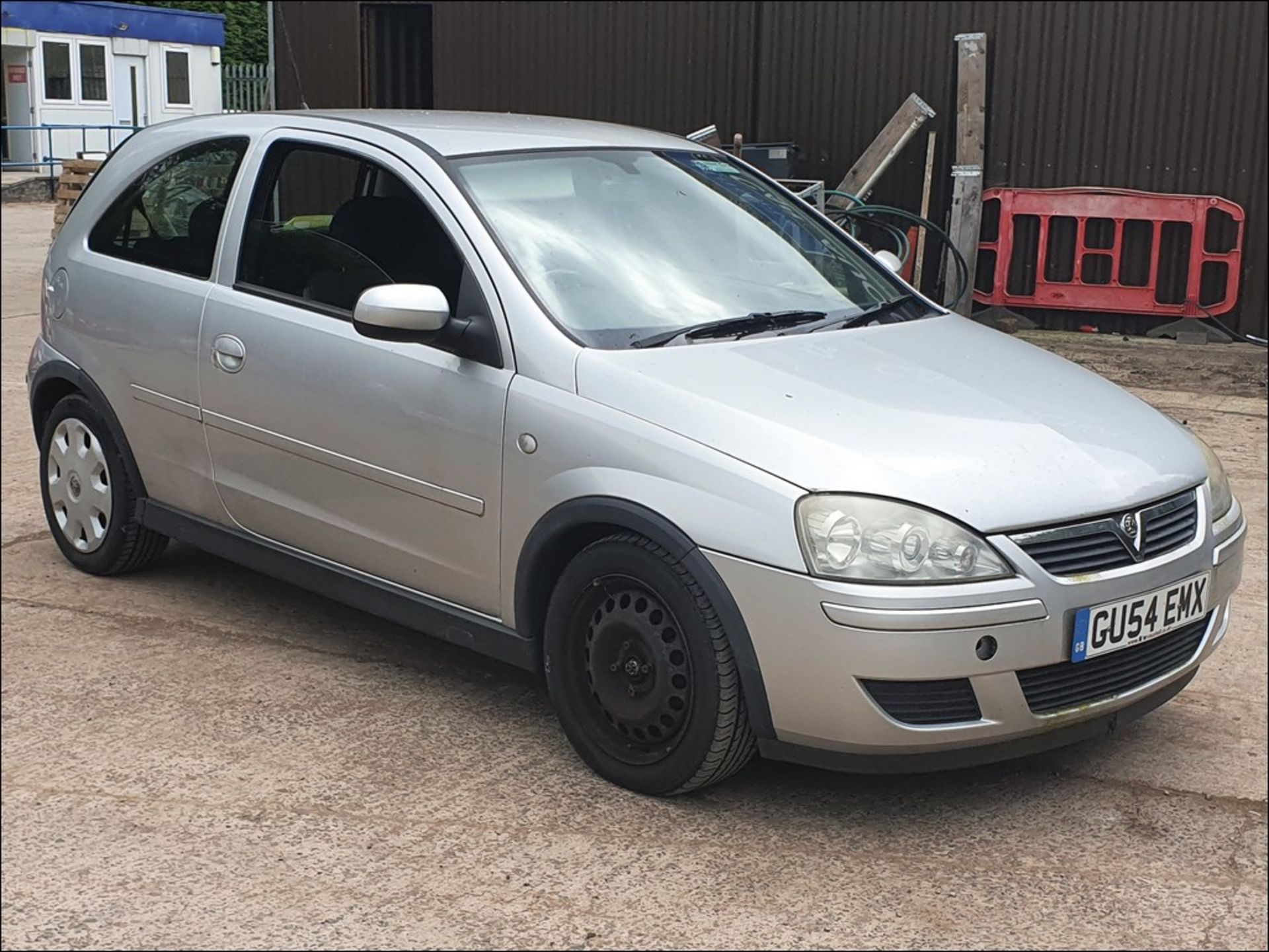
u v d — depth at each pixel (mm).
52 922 3076
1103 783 3773
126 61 28219
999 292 11641
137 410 4859
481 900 3164
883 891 3225
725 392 3518
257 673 4426
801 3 12242
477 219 3953
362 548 4203
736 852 3381
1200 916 3145
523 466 3682
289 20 14172
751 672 3299
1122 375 9648
